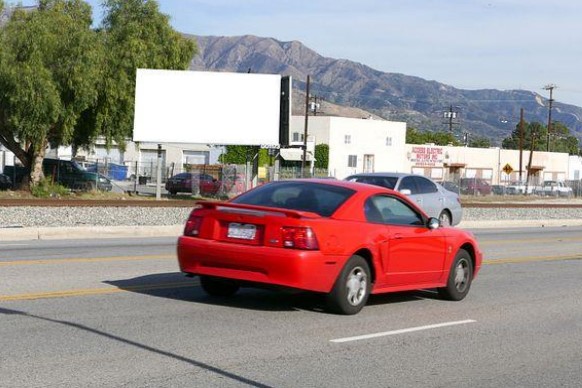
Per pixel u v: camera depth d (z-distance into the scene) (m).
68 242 18.91
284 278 9.61
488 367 8.17
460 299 12.34
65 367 7.19
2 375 6.85
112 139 46.53
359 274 10.37
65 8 43.94
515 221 34.69
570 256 20.12
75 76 40.16
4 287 11.27
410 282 11.26
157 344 8.24
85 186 46.19
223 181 48.53
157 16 47.22
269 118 45.00
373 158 86.81
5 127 40.81
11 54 38.59
